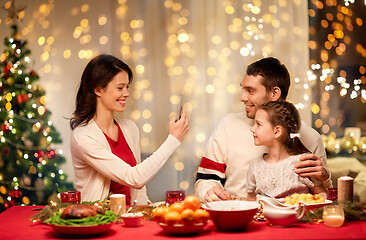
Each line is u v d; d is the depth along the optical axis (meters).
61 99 4.43
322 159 2.50
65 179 4.20
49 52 4.43
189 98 4.43
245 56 4.37
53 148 4.23
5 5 4.34
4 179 3.99
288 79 2.47
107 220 1.69
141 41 4.43
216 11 4.39
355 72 4.22
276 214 1.74
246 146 2.52
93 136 2.35
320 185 2.18
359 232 1.66
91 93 2.41
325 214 1.77
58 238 1.66
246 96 2.42
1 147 3.97
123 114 4.42
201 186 2.49
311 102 4.20
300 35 4.25
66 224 1.66
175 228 1.63
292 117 2.19
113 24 4.43
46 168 4.10
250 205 1.79
